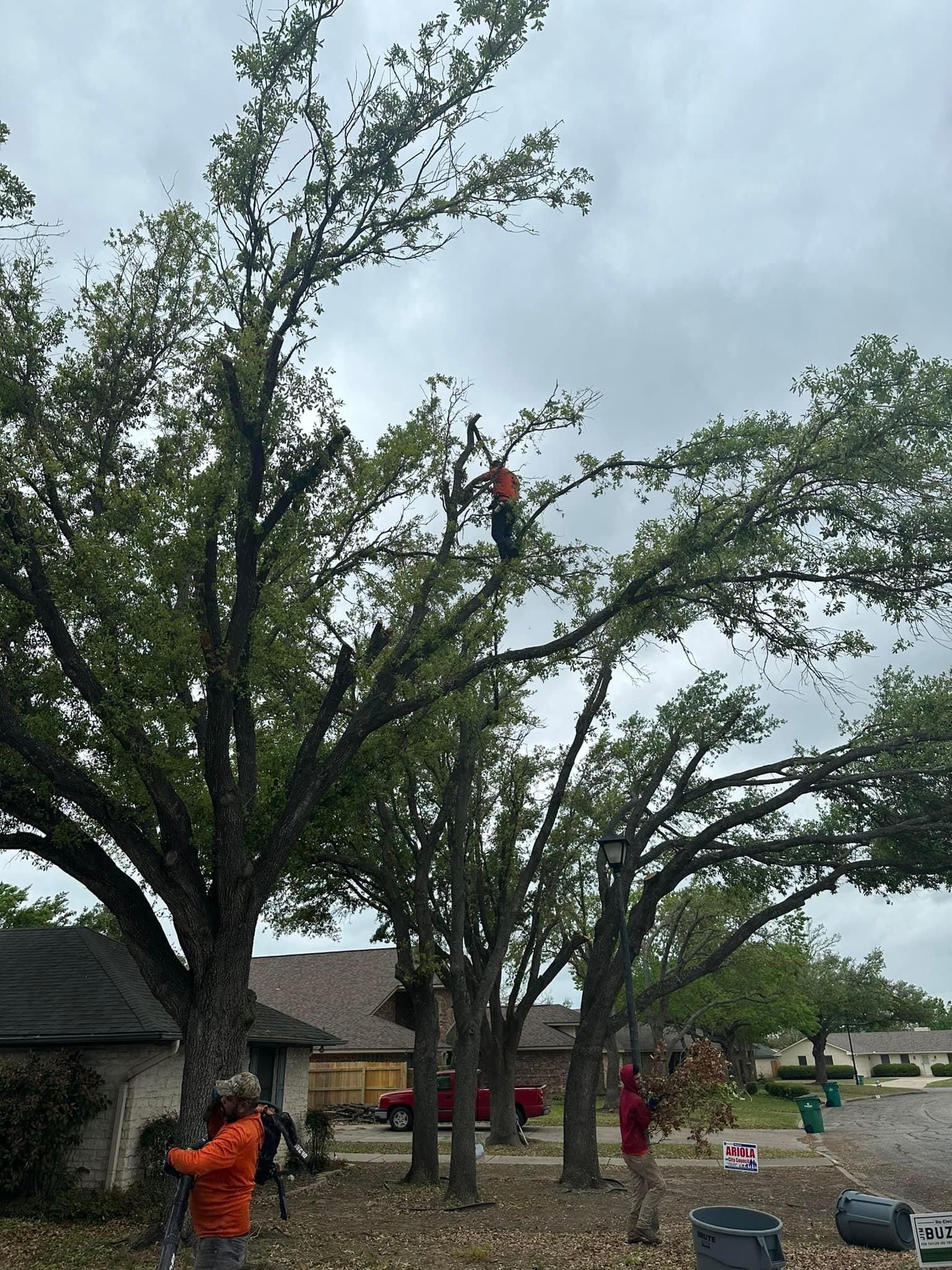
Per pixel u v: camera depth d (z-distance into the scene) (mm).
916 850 15344
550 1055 42219
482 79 11305
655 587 11898
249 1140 5766
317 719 11711
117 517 11633
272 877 11109
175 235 13023
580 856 21453
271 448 11648
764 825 16766
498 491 12688
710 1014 49062
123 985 16359
